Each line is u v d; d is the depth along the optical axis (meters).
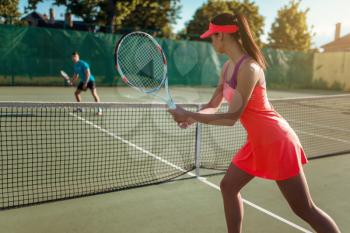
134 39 2.78
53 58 15.59
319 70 21.86
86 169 4.30
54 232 2.72
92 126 6.91
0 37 14.63
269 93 17.47
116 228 2.81
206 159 5.02
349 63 21.95
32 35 15.14
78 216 3.01
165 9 28.09
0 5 25.73
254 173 2.17
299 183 2.05
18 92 13.29
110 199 3.40
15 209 3.11
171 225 2.89
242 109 1.98
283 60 20.52
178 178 4.08
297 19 32.78
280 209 3.28
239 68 1.99
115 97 13.06
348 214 3.24
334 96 5.49
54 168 4.28
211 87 18.25
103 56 16.47
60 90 14.48
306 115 10.19
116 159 4.80
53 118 7.40
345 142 6.66
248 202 3.44
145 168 4.44
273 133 2.03
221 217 3.06
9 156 4.67
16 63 15.04
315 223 2.09
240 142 6.13
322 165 4.92
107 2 23.00
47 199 3.35
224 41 2.08
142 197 3.47
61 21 34.00
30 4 24.83
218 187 3.81
